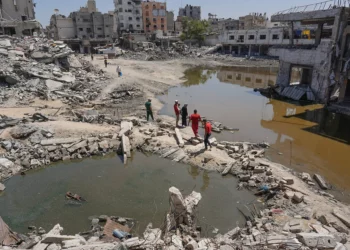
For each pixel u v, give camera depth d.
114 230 7.44
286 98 25.78
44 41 33.00
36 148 12.49
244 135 16.23
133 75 34.91
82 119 16.23
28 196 9.70
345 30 20.44
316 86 23.70
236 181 10.81
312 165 12.30
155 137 14.43
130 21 84.81
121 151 13.09
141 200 9.51
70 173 11.34
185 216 7.77
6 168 11.04
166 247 6.39
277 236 6.68
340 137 15.95
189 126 16.64
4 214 8.72
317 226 7.36
